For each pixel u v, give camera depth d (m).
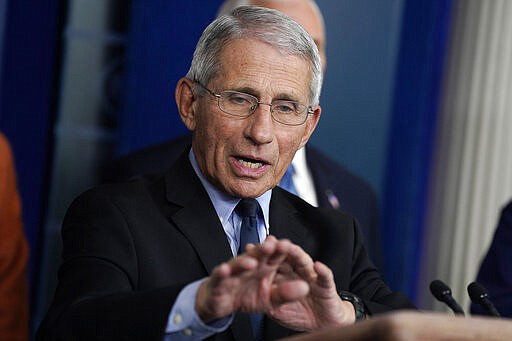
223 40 5.12
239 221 5.33
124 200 5.14
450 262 11.95
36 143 10.09
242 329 4.90
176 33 10.41
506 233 8.81
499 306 8.48
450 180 11.92
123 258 4.90
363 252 5.70
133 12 10.32
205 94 5.16
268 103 5.05
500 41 11.96
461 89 11.93
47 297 10.04
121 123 10.30
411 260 11.69
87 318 4.39
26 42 10.04
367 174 11.46
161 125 10.39
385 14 11.47
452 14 11.81
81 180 10.22
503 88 11.98
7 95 9.98
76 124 10.22
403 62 11.55
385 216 11.56
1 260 8.27
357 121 11.41
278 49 5.08
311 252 5.47
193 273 5.05
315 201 9.11
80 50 10.21
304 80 5.14
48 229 10.10
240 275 3.95
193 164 5.36
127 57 10.31
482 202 12.02
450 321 3.04
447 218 11.95
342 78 11.32
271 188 5.19
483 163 11.98
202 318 4.19
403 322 2.99
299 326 4.51
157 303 4.26
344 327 3.15
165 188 5.29
